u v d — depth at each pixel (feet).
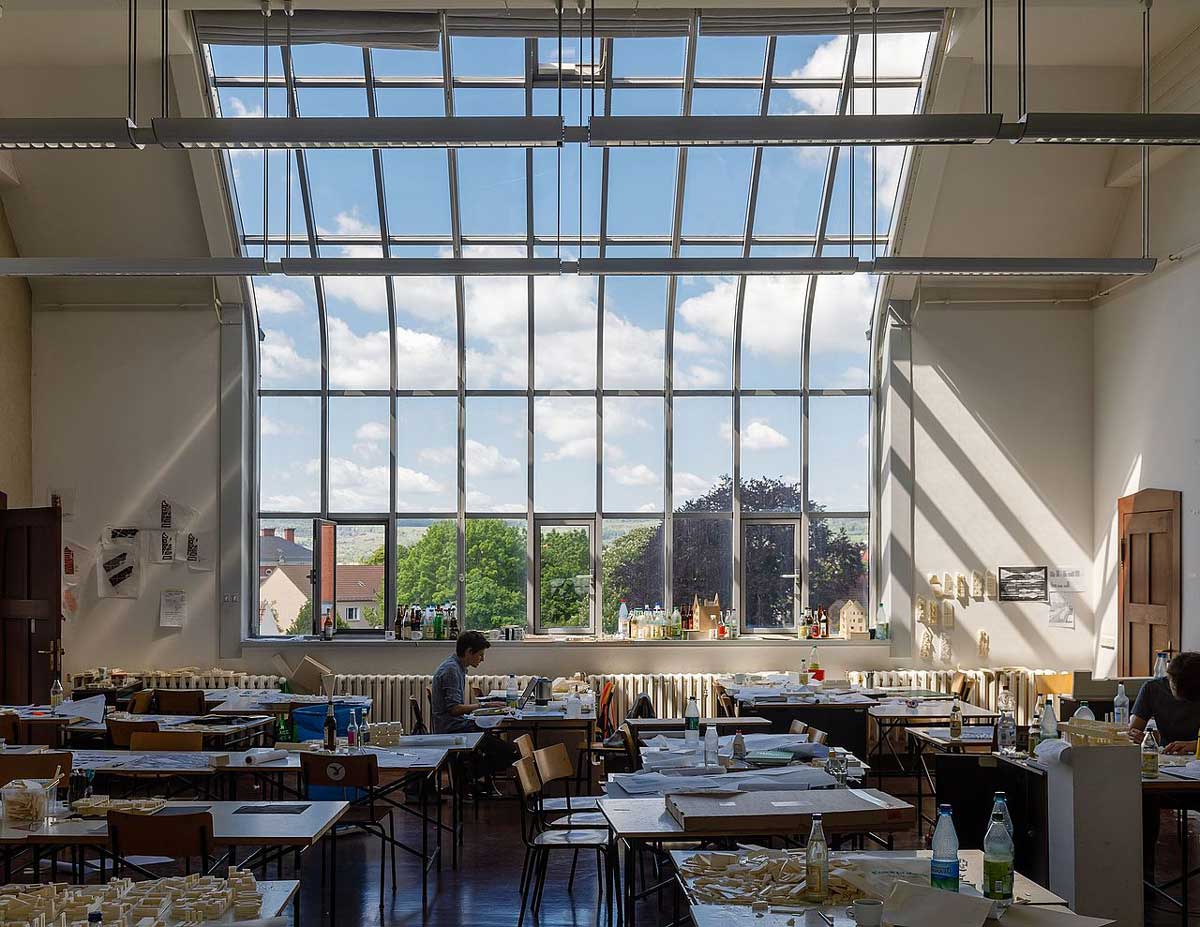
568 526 36.32
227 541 34.99
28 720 23.57
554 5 26.02
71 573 34.83
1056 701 26.66
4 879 18.65
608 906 16.51
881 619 35.94
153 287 35.27
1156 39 29.07
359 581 36.04
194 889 11.03
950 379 35.65
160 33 28.99
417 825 25.96
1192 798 18.21
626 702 34.12
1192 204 30.04
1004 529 35.47
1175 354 30.78
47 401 35.24
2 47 29.55
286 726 29.76
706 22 29.27
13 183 32.89
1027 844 16.19
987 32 20.67
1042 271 28.14
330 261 28.07
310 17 29.14
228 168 33.91
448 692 26.96
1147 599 31.94
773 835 13.82
